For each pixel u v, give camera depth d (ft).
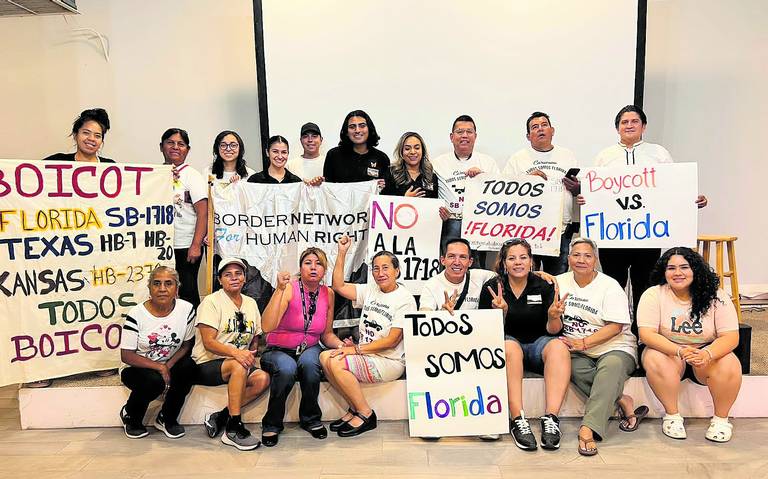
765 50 13.39
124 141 14.03
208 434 8.18
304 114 12.86
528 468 7.00
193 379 8.32
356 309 9.64
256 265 9.86
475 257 10.35
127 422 8.16
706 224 13.96
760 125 13.61
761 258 14.01
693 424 8.24
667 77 13.51
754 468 6.90
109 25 13.67
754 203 13.85
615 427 8.20
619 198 9.44
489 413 7.89
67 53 13.74
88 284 8.81
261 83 12.80
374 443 7.80
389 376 8.28
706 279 7.71
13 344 8.28
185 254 9.98
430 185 10.26
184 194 9.89
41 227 8.41
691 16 13.30
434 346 8.10
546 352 8.10
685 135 13.67
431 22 12.53
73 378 8.96
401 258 9.58
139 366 8.01
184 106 13.92
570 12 12.30
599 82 12.41
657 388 7.88
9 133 13.98
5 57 13.73
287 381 7.90
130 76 13.84
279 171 10.58
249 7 13.60
